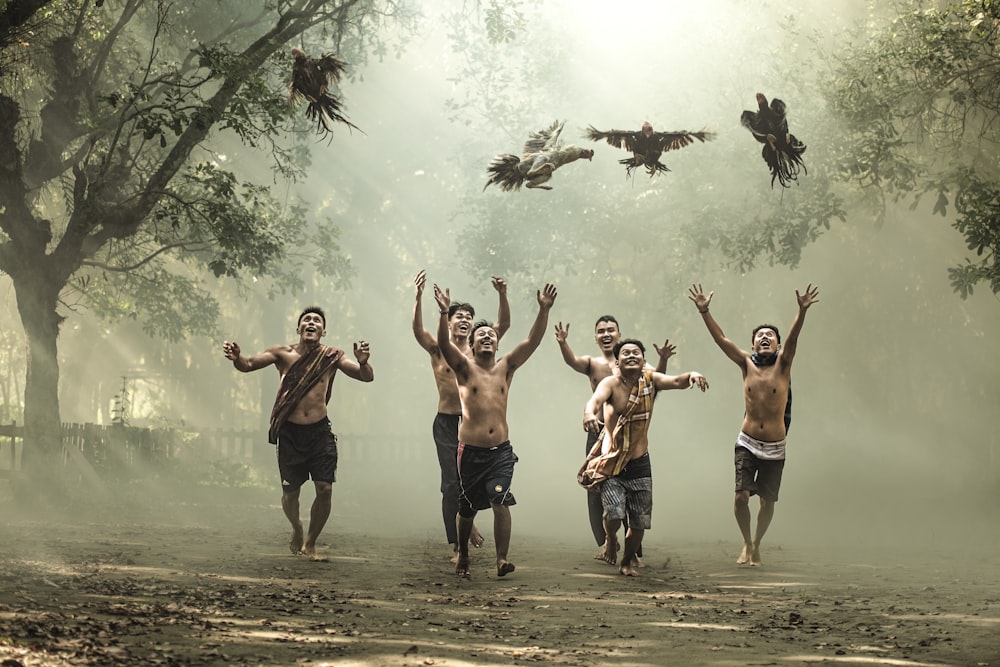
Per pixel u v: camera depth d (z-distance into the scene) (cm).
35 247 3266
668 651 1192
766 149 1266
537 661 1127
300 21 3478
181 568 1805
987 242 3130
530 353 1894
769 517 2095
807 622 1394
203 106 3106
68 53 3384
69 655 1033
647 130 1223
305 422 2070
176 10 4059
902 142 3422
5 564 1694
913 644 1227
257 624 1288
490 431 1853
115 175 3494
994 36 3209
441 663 1093
